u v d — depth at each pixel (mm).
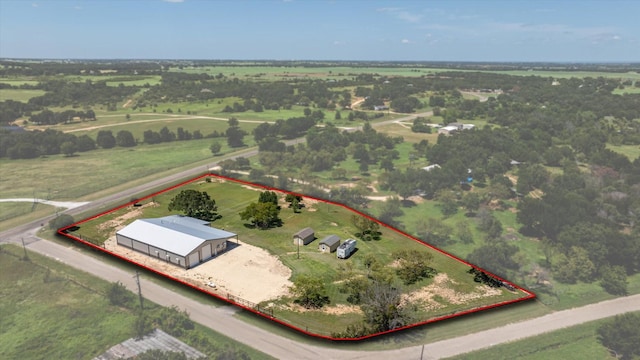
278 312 45031
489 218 79812
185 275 51781
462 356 41375
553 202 78438
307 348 40250
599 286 59375
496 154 117812
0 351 40250
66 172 111250
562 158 115250
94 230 68250
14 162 121375
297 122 165125
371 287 47688
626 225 74000
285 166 121062
